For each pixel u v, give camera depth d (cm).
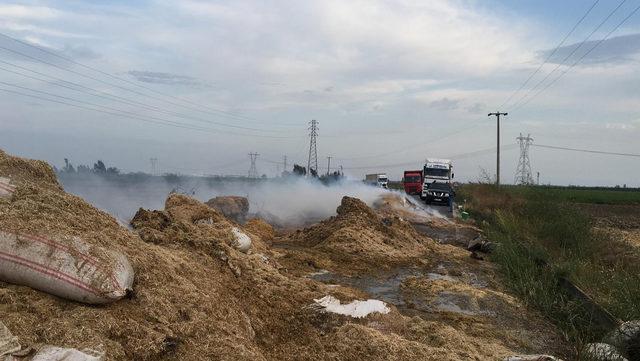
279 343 630
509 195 3036
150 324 483
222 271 714
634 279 1045
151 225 849
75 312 442
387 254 1453
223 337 521
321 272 1210
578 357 751
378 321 725
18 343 382
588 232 1722
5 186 529
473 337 802
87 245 472
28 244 451
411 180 4431
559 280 1196
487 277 1294
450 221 2645
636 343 750
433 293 1073
